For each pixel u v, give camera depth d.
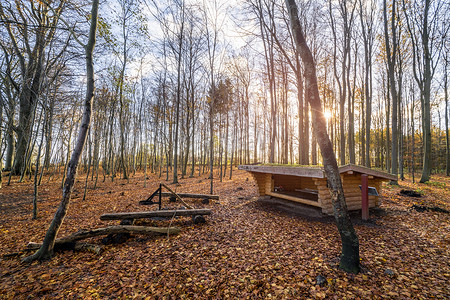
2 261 3.71
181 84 19.41
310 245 4.22
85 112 4.05
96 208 7.50
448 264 3.38
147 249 4.18
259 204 8.09
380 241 4.34
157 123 23.28
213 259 3.74
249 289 2.86
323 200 6.21
